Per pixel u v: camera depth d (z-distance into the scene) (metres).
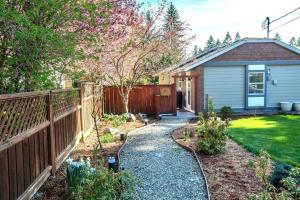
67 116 7.53
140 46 14.55
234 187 5.48
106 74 14.22
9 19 4.44
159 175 6.35
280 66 17.45
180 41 18.56
